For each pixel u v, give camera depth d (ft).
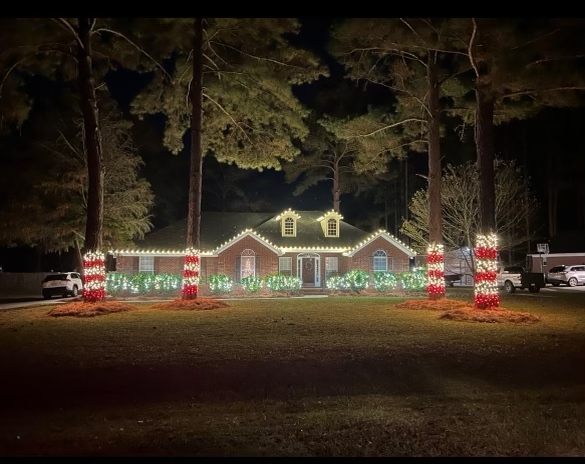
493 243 67.05
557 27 59.06
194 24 79.10
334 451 22.11
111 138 120.98
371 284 127.75
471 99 84.79
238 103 88.33
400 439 23.63
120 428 24.76
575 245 177.17
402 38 71.51
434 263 80.89
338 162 164.35
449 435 24.11
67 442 22.75
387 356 40.11
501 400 30.58
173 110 92.07
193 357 39.83
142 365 37.24
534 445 22.90
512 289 126.21
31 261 210.18
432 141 82.58
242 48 82.53
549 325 58.54
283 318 64.54
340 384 33.60
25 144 121.60
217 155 93.91
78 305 72.23
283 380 34.06
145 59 82.69
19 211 119.75
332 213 135.13
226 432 24.36
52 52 76.43
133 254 122.93
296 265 130.21
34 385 32.24
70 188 118.42
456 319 61.77
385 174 176.65
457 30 65.46
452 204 134.51
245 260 124.98
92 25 74.43
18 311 77.71
